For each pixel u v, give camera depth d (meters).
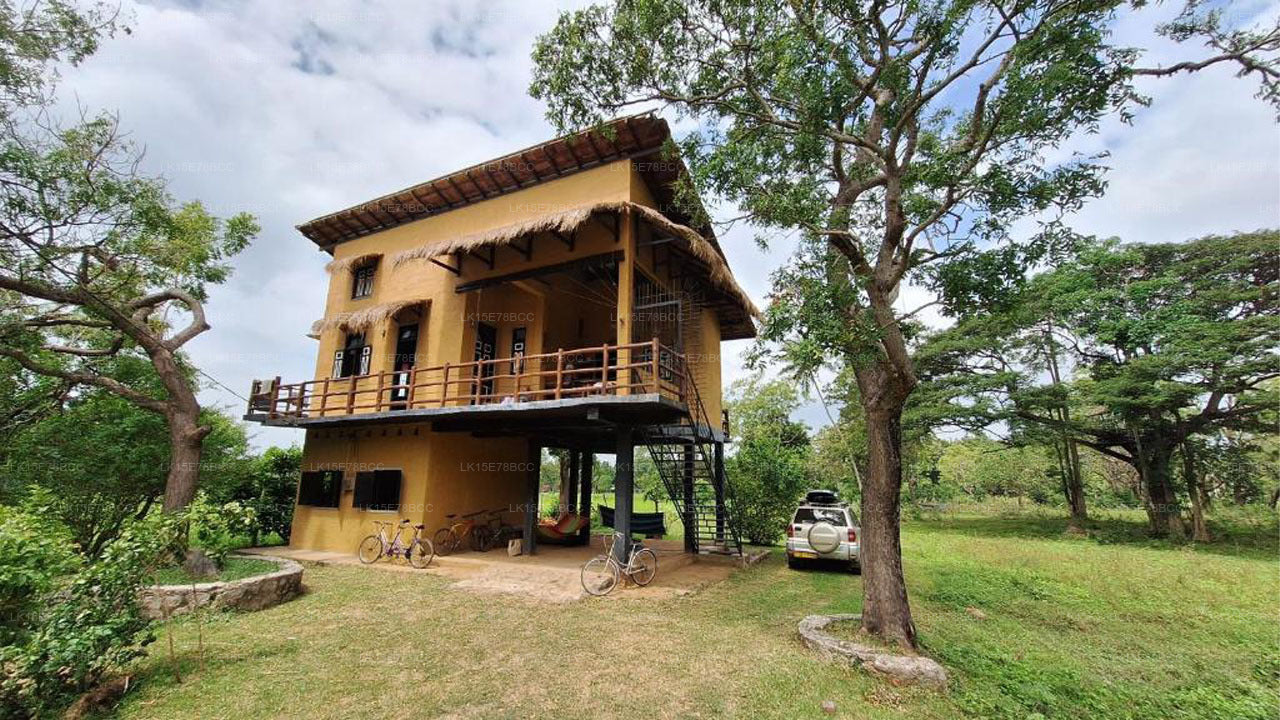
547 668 5.00
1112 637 6.93
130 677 4.55
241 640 5.70
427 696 4.38
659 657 5.30
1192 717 4.64
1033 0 4.63
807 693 4.54
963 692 4.72
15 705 3.84
